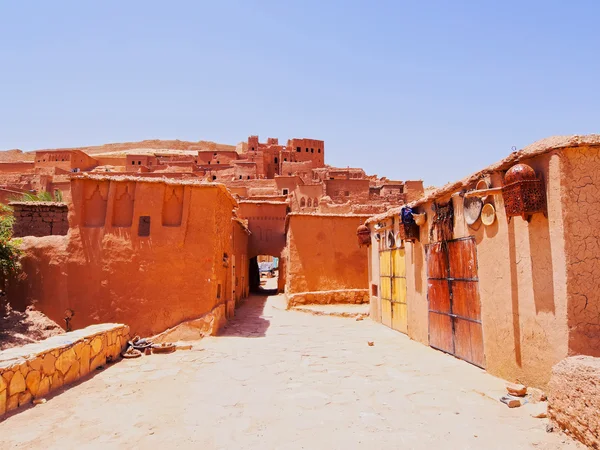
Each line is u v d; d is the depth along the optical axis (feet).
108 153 261.44
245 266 70.49
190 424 14.70
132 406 16.57
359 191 131.34
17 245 33.58
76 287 32.12
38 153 186.19
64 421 14.92
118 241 32.37
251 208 84.53
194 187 33.37
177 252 32.42
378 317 39.40
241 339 31.32
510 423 14.25
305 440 13.28
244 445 12.95
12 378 15.90
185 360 24.54
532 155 16.33
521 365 17.56
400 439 13.26
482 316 20.66
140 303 31.78
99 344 22.95
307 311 47.37
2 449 12.55
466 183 21.30
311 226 53.72
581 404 12.24
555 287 15.52
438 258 25.96
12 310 32.86
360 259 54.44
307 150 199.62
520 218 17.60
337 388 18.85
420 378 20.15
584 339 14.90
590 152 15.49
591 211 15.34
